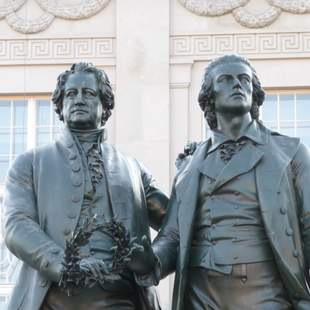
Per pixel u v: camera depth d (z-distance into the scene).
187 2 19.64
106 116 10.52
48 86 19.69
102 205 10.07
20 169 10.22
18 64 19.77
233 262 9.75
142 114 19.27
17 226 9.91
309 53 19.59
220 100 10.11
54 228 9.95
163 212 10.46
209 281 9.80
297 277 9.73
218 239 9.84
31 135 19.61
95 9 19.73
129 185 10.20
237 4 19.64
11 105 19.70
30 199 10.10
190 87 19.39
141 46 19.53
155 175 19.02
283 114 19.50
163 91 19.34
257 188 9.90
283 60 19.61
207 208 9.95
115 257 9.53
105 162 10.23
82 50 19.69
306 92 19.55
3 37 19.83
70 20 19.78
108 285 9.84
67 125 10.33
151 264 9.66
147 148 19.11
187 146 10.48
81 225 9.88
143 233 10.18
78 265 9.43
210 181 10.00
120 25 19.64
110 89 10.47
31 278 9.92
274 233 9.77
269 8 19.67
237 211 9.88
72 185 10.06
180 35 19.59
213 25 19.64
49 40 19.78
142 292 9.98
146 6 19.67
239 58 10.24
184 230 9.90
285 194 9.91
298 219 9.98
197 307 9.83
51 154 10.24
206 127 19.22
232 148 10.09
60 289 9.77
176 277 9.84
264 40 19.62
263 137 10.18
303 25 19.64
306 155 10.13
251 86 10.20
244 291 9.73
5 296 18.39
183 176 10.14
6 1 19.89
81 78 10.34
